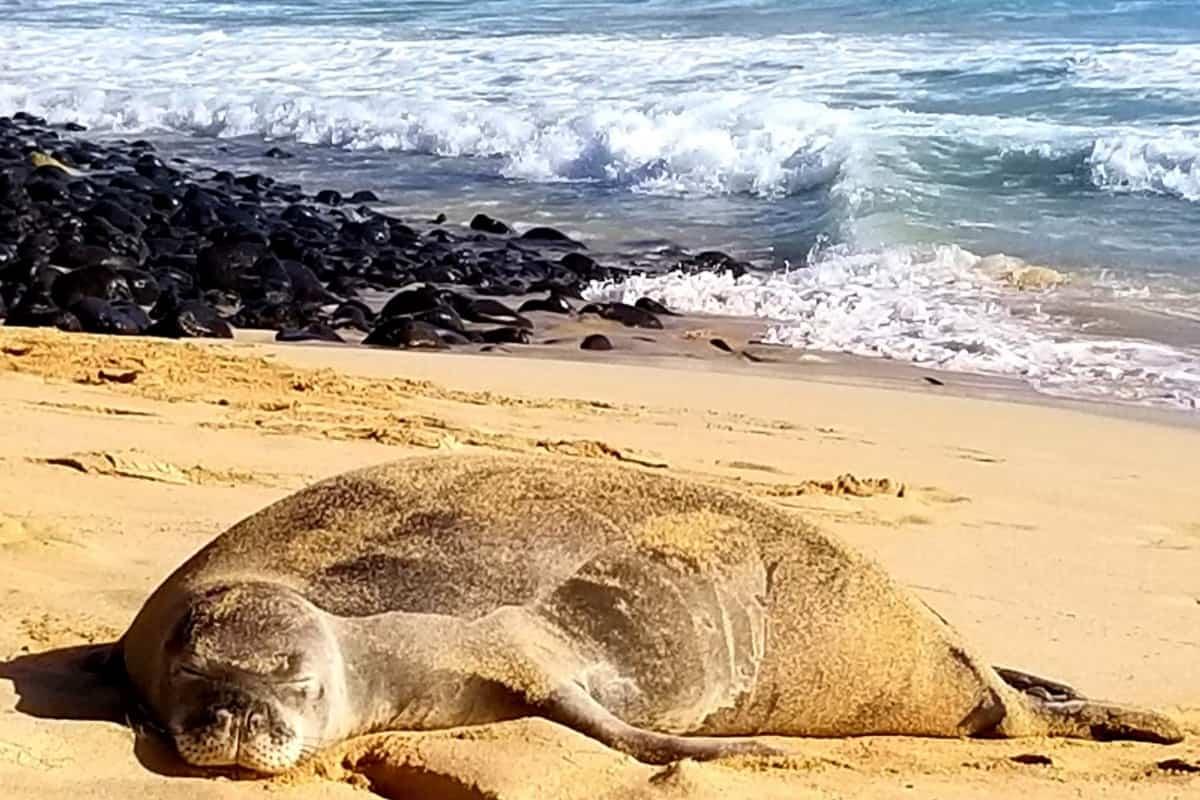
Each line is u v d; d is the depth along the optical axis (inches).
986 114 935.0
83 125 1175.0
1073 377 523.5
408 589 182.4
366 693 175.9
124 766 163.0
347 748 173.5
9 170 920.9
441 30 1378.0
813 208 823.1
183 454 328.5
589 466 203.8
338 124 1097.4
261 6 1611.7
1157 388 509.4
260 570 183.5
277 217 864.3
